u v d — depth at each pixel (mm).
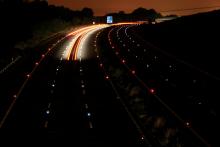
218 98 40281
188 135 29422
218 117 34156
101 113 34469
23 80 51500
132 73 58344
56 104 37938
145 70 60781
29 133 28141
